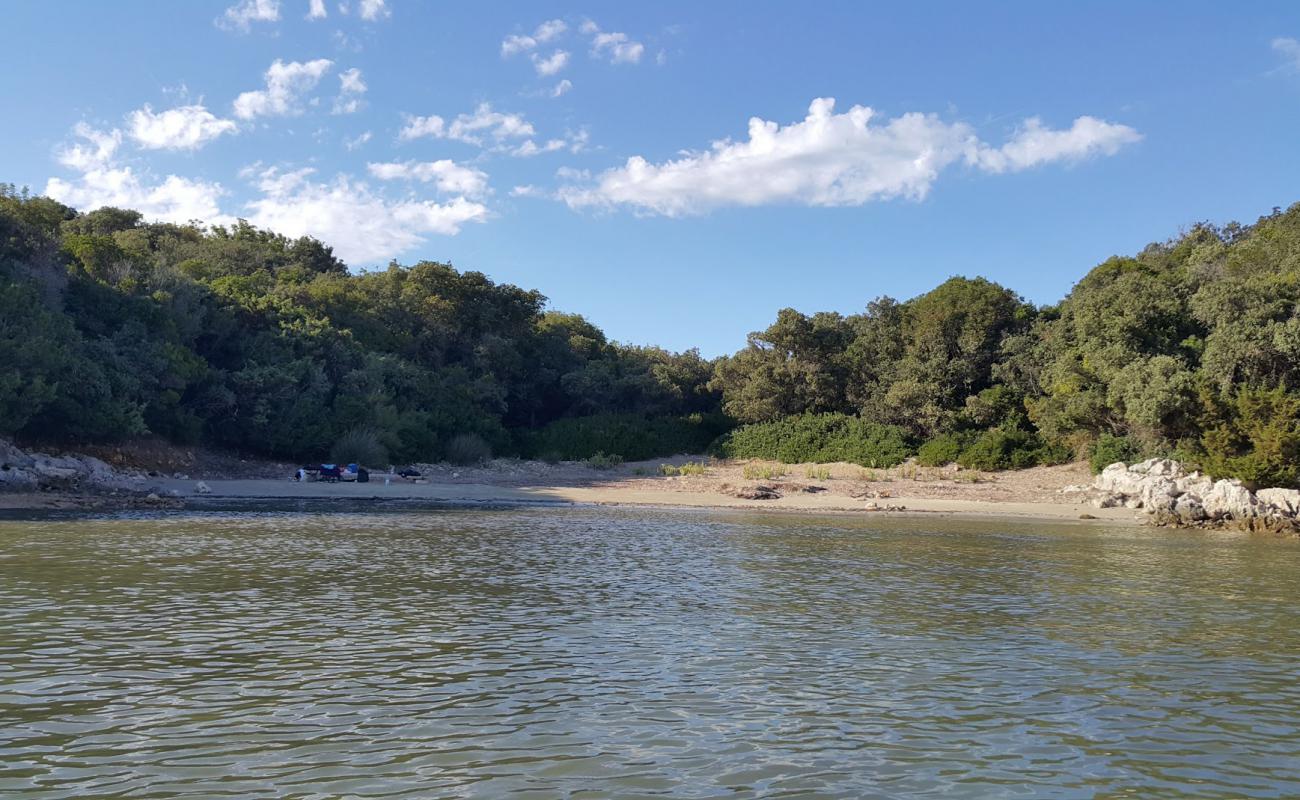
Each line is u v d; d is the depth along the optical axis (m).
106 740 8.85
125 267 49.16
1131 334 49.50
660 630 14.34
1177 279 55.16
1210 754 9.16
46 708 9.76
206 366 48.31
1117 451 48.44
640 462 66.69
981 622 15.55
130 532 25.23
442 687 10.90
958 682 11.63
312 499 39.31
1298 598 18.50
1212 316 46.62
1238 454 41.00
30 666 11.33
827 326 72.00
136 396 43.12
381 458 52.12
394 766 8.33
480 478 51.66
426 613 15.20
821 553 24.94
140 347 44.03
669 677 11.59
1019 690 11.32
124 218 79.25
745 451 66.44
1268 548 28.36
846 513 39.81
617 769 8.39
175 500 35.53
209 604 15.45
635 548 25.09
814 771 8.47
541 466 60.56
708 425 74.62
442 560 21.61
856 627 14.90
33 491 34.00
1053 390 53.66
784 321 69.50
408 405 59.69
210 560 20.44
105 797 7.49
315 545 23.69
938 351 64.12
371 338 64.94
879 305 74.31
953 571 21.86
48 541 22.86
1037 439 56.41
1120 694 11.23
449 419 61.91
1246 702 10.98
